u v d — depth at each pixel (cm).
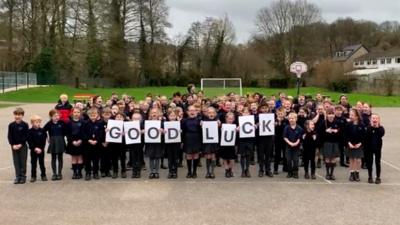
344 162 1527
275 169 1389
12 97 5419
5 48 6322
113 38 6838
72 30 6431
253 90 7019
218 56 8244
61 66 6669
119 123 1298
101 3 6506
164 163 1570
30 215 934
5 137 2228
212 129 1312
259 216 926
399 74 6284
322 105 1430
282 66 8556
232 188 1183
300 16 8650
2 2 6050
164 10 7512
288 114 1391
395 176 1355
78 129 1279
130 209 977
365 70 9444
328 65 7112
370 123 1286
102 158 1329
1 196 1091
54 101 5244
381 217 923
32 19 6322
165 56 7981
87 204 1018
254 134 1325
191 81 7981
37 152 1244
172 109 1424
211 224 872
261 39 8806
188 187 1192
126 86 7344
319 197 1088
